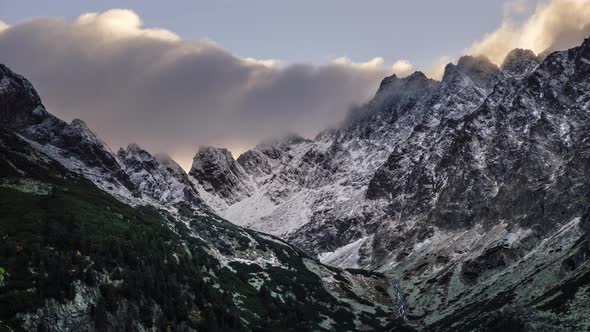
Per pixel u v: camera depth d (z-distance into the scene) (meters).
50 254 180.38
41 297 160.88
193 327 193.38
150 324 181.50
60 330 159.25
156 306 189.00
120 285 185.50
